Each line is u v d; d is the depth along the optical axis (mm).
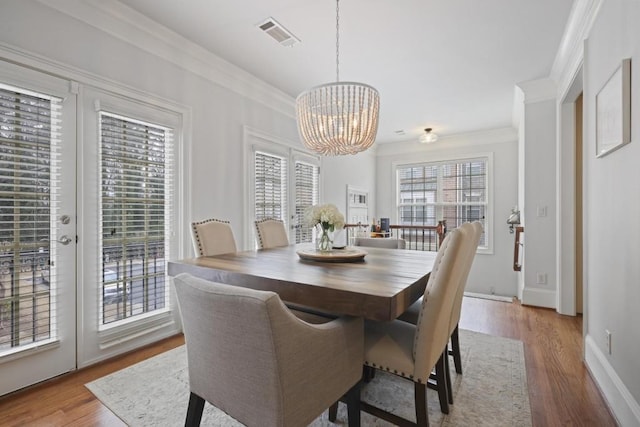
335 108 2146
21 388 1840
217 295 986
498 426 1534
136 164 2459
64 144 2035
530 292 3609
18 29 1830
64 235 2033
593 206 2029
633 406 1454
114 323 2301
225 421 1589
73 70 2062
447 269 1243
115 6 2217
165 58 2639
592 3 1981
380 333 1492
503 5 2207
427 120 4879
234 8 2264
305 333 1022
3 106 1808
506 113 4555
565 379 1980
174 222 2727
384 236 5094
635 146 1463
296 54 2908
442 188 5969
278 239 3084
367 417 1611
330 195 5047
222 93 3162
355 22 2414
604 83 1820
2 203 1800
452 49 2803
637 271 1451
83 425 1546
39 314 1929
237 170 3328
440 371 1590
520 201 4312
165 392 1830
